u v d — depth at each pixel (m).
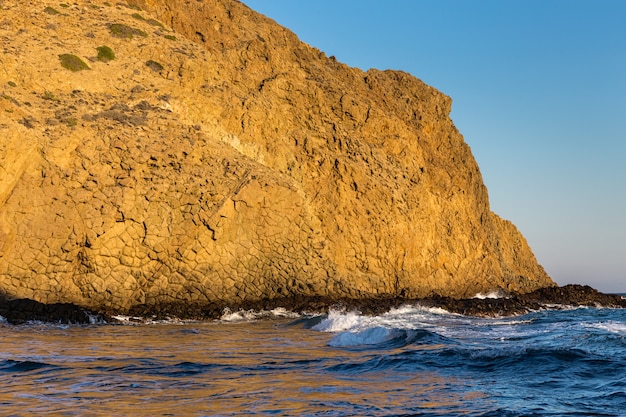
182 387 15.69
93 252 36.38
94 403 13.90
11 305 33.72
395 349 22.67
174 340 26.34
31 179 36.38
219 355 21.44
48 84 42.59
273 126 48.62
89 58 46.28
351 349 23.19
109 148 39.28
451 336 27.20
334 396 14.74
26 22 47.25
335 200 47.31
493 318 39.59
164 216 38.66
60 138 38.03
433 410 13.39
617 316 42.03
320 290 42.78
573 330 28.86
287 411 13.25
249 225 41.00
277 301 40.59
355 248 46.50
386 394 15.00
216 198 40.22
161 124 42.69
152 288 37.75
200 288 38.91
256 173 42.16
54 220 36.12
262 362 19.81
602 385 15.93
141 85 45.75
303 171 48.00
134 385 15.86
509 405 13.86
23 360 19.48
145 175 39.28
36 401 14.05
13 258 34.91
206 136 43.41
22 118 38.59
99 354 21.36
